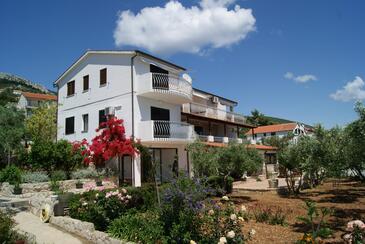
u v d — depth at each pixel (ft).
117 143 67.05
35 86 518.78
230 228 24.95
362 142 29.60
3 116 73.97
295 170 67.82
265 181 100.58
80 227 32.96
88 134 81.82
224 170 56.03
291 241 28.89
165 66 83.05
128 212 35.58
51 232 34.06
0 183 61.05
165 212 28.22
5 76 500.33
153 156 78.02
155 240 26.76
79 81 86.84
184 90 81.76
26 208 46.96
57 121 93.25
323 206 49.60
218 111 120.06
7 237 23.35
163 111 82.38
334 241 29.22
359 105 29.68
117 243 27.58
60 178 63.93
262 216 38.60
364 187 77.00
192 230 25.64
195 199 26.86
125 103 74.23
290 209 46.60
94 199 36.50
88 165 72.13
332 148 43.32
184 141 77.56
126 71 75.10
